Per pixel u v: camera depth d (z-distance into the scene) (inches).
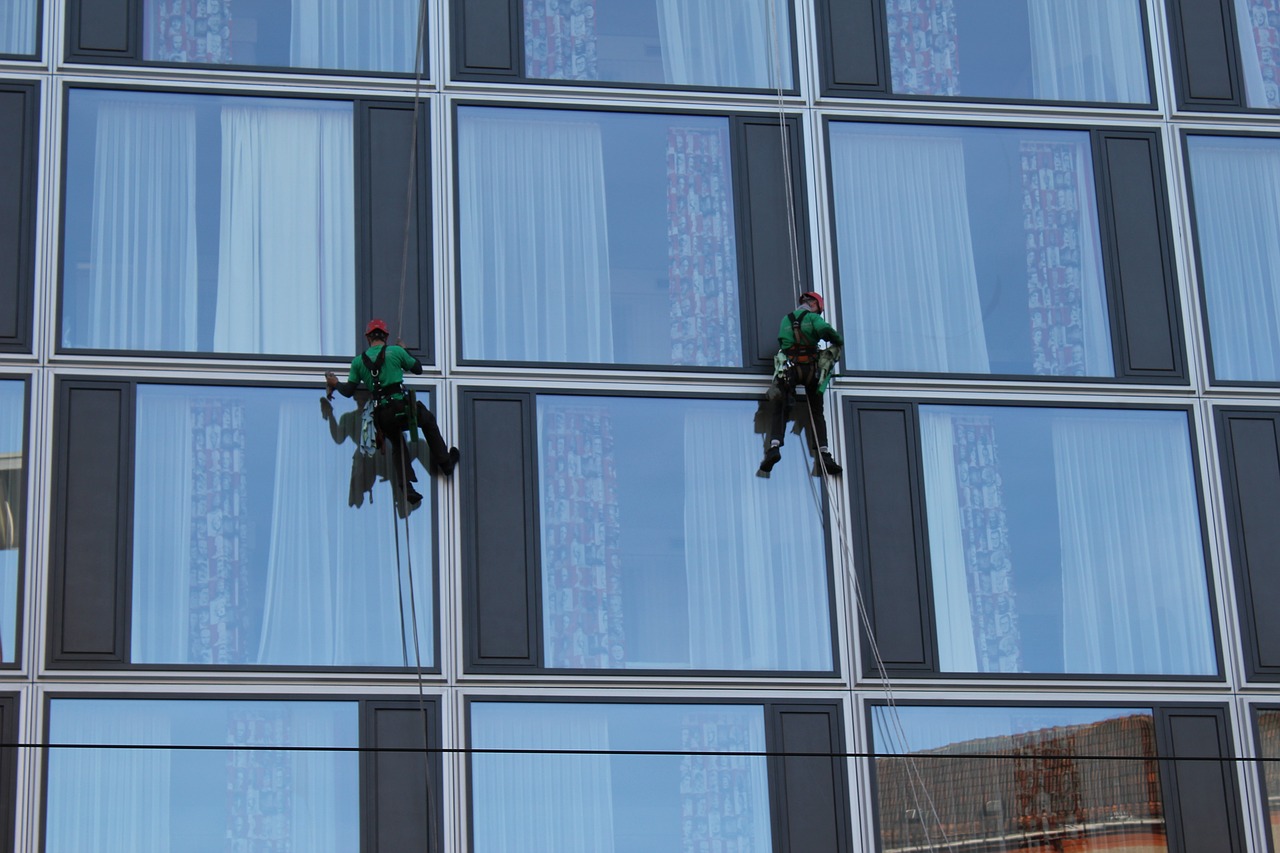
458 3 1306.6
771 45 1330.0
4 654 1142.3
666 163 1298.0
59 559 1163.9
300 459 1208.2
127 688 1146.7
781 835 1168.2
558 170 1285.7
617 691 1182.9
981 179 1322.6
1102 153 1337.4
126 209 1240.2
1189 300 1314.0
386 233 1256.2
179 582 1173.7
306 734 1153.4
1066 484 1263.5
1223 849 1195.3
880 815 1178.6
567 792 1162.0
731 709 1189.7
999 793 1190.3
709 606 1211.2
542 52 1307.8
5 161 1232.8
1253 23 1381.6
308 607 1180.5
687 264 1278.3
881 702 1201.4
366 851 1135.0
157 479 1190.3
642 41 1321.4
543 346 1248.2
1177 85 1360.7
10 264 1214.3
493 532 1205.1
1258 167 1349.7
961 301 1294.3
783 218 1295.5
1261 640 1243.2
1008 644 1224.8
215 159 1259.2
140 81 1264.8
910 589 1227.9
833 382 1264.8
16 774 1123.3
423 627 1181.7
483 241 1263.5
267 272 1241.4
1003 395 1275.8
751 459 1244.5
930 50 1347.2
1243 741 1219.9
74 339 1208.2
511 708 1171.9
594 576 1206.3
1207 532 1263.5
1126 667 1229.7
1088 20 1369.3
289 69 1279.5
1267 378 1304.1
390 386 1191.6
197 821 1130.0
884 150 1320.1
